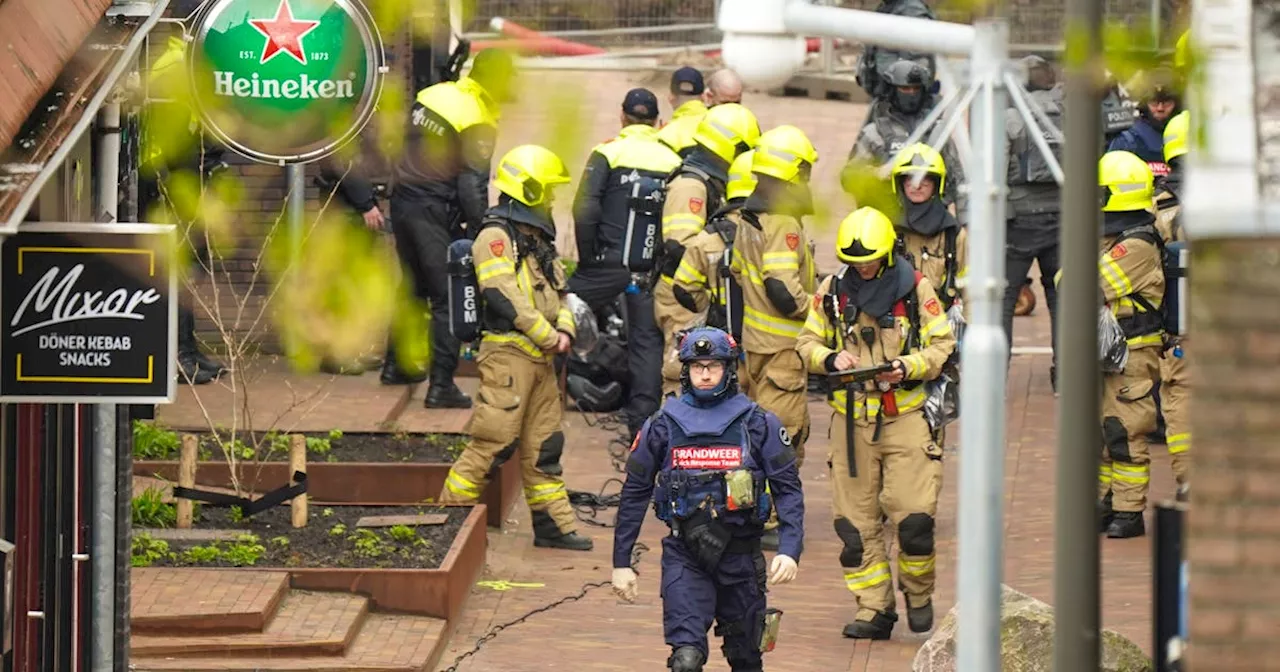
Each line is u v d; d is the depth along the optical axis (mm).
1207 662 17188
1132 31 14055
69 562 33156
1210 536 17078
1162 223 51625
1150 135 53719
